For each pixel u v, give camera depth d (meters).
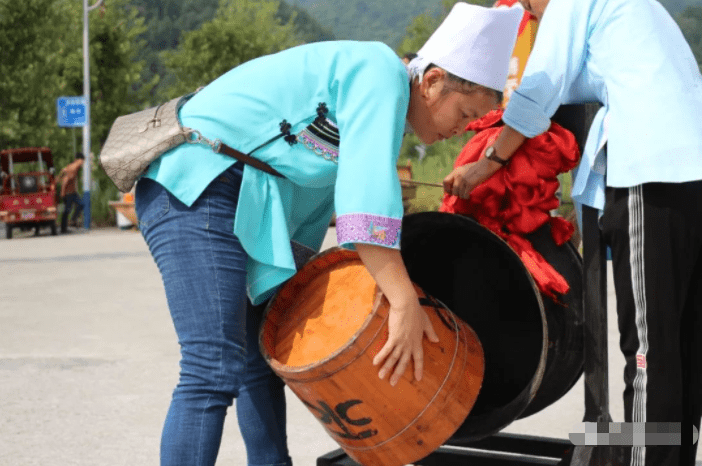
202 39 37.94
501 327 2.42
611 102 2.21
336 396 2.09
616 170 2.17
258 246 2.24
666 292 2.15
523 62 3.25
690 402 2.31
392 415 2.09
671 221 2.14
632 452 2.18
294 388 2.18
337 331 2.18
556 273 2.28
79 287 8.85
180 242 2.21
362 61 2.17
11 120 24.02
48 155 19.23
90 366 4.88
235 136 2.22
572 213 2.73
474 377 2.19
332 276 2.38
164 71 129.88
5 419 3.79
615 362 4.84
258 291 2.28
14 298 8.01
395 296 2.05
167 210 2.23
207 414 2.18
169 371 4.74
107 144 2.29
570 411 3.93
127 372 4.72
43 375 4.66
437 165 17.20
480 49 2.14
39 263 11.64
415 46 36.62
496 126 2.48
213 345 2.19
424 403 2.10
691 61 2.26
